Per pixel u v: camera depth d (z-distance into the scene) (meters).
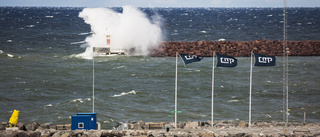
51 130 69.62
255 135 68.44
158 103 122.06
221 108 116.31
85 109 115.31
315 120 104.88
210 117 108.00
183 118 107.12
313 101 123.94
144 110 114.50
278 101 123.81
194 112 112.44
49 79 156.88
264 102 122.62
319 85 146.38
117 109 115.56
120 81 155.00
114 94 133.12
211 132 70.38
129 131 71.25
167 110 114.50
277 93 133.75
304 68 183.88
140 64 199.50
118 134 68.50
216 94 132.88
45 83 148.62
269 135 68.88
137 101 124.50
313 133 70.06
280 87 143.00
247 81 153.75
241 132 72.94
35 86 143.75
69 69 181.00
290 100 125.00
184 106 118.62
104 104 120.00
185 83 150.75
